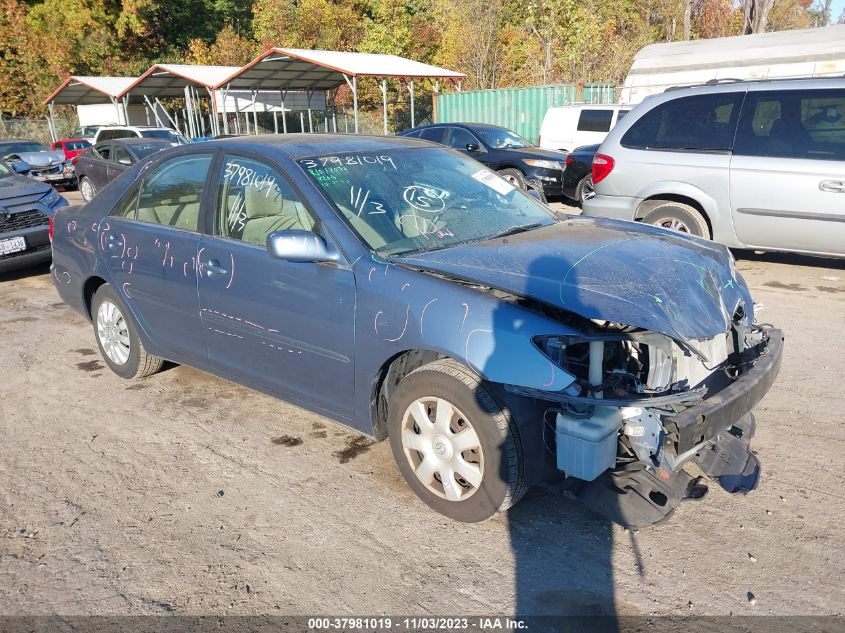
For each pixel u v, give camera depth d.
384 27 36.91
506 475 2.89
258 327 3.77
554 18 30.12
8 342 6.05
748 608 2.60
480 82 31.36
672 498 2.92
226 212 3.98
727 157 6.71
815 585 2.71
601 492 2.89
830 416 4.10
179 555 3.02
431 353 3.25
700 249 3.58
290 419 4.34
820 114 6.31
